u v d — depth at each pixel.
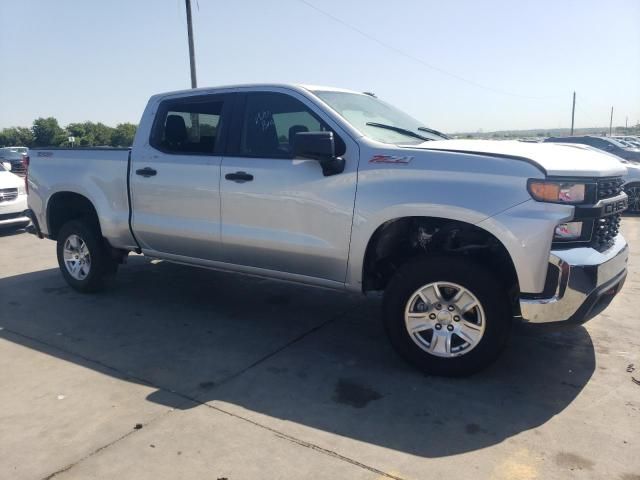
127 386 3.68
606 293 3.54
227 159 4.49
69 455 2.89
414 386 3.66
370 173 3.82
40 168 5.87
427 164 3.64
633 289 5.84
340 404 3.43
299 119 4.25
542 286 3.39
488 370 3.89
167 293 5.80
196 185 4.64
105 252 5.62
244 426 3.17
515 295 3.74
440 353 3.74
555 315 3.39
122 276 6.46
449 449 2.94
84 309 5.29
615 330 4.65
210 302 5.50
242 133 4.50
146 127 5.08
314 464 2.80
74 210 6.05
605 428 3.13
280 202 4.20
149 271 6.69
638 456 2.86
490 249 3.77
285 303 5.46
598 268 3.36
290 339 4.53
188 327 4.80
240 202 4.41
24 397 3.53
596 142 15.51
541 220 3.32
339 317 5.06
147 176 4.96
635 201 12.12
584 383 3.69
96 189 5.36
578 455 2.88
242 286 6.05
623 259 3.73
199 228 4.70
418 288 3.71
